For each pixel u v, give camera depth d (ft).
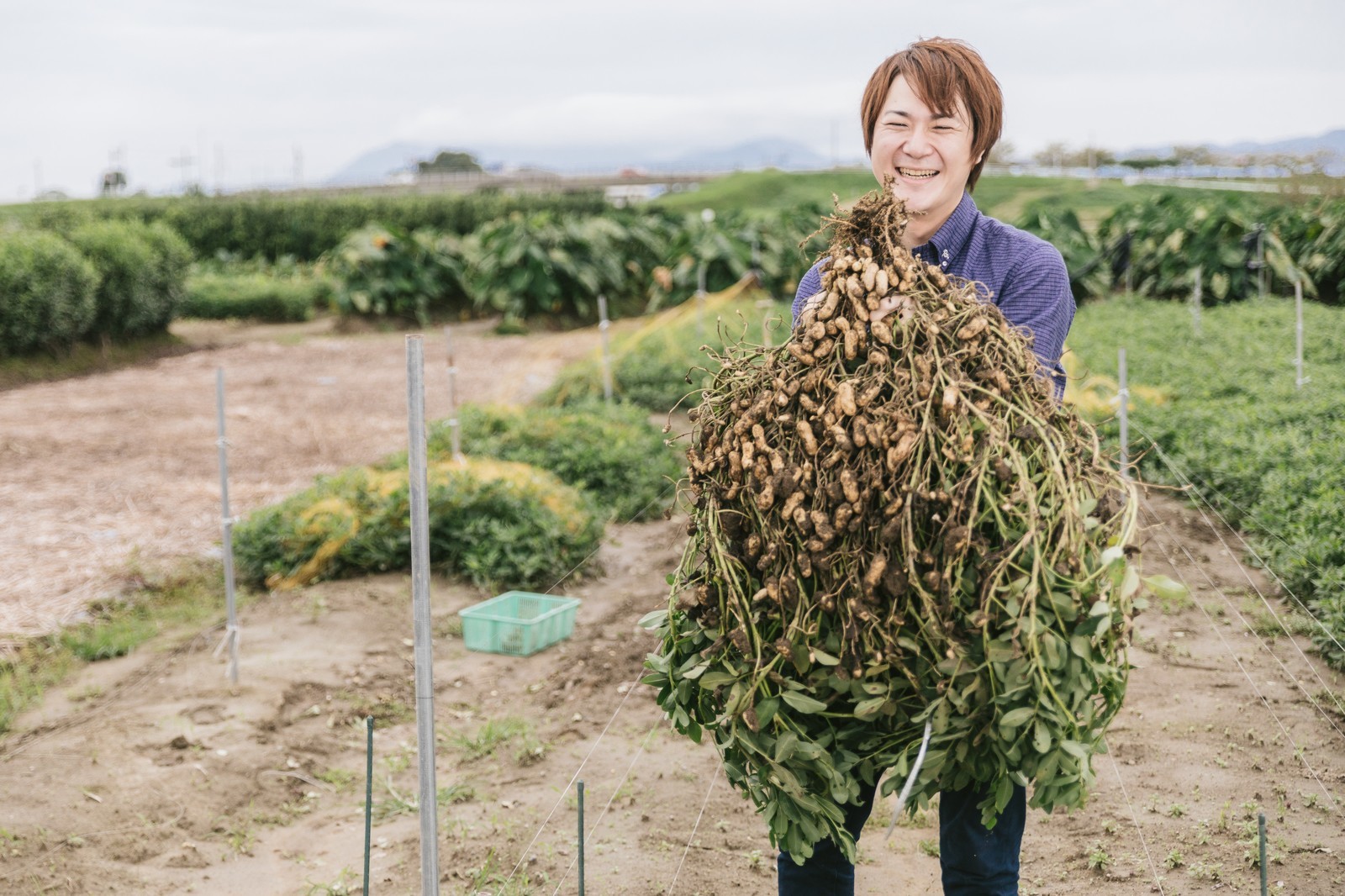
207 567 25.85
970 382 6.89
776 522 7.06
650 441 33.40
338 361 58.65
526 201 113.19
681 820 13.85
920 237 9.03
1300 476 23.17
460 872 12.98
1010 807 7.73
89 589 24.32
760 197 182.39
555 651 20.63
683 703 7.75
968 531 6.56
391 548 25.27
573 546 25.13
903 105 8.64
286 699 18.63
